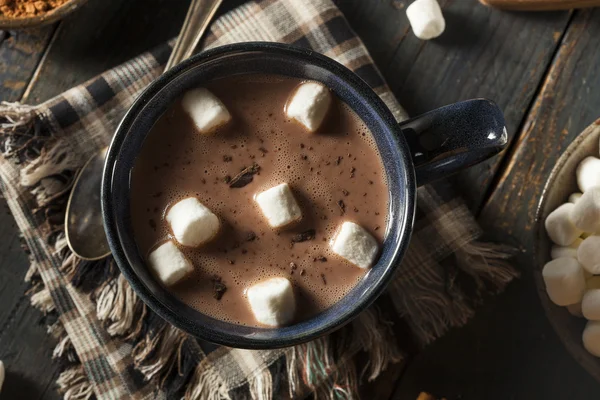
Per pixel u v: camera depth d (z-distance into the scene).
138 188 0.34
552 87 0.42
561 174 0.39
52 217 0.40
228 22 0.41
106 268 0.40
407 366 0.42
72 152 0.40
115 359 0.40
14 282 0.42
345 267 0.34
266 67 0.34
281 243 0.34
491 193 0.42
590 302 0.39
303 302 0.34
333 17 0.41
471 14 0.43
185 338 0.40
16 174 0.40
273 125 0.34
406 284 0.41
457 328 0.42
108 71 0.40
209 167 0.34
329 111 0.34
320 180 0.34
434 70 0.42
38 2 0.41
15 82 0.42
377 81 0.41
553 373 0.42
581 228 0.38
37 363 0.42
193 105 0.33
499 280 0.41
